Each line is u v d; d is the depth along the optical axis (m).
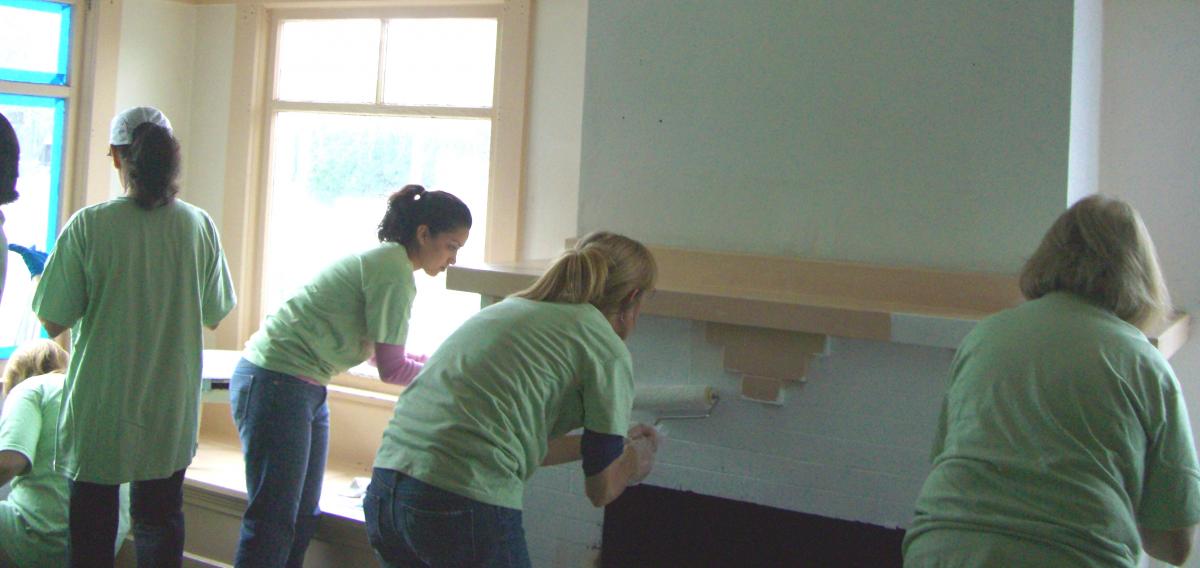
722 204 2.54
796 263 2.41
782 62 2.45
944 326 2.00
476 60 3.29
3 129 2.21
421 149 3.38
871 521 2.30
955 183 2.27
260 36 3.59
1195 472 1.53
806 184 2.44
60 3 3.44
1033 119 2.19
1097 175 2.57
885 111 2.34
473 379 1.83
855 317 2.09
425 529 1.80
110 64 3.49
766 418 2.39
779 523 2.39
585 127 2.71
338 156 3.52
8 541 2.79
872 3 2.35
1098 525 1.45
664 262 2.58
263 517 2.55
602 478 1.85
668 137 2.60
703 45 2.55
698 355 2.44
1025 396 1.54
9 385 2.96
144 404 2.46
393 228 2.64
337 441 3.49
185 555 3.13
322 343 2.58
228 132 3.63
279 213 3.62
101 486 2.45
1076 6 2.16
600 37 2.68
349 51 3.48
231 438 3.64
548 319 1.87
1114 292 1.59
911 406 2.25
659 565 2.52
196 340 2.57
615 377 1.87
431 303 3.39
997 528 1.49
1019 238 2.21
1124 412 1.49
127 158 2.48
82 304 2.43
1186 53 2.47
